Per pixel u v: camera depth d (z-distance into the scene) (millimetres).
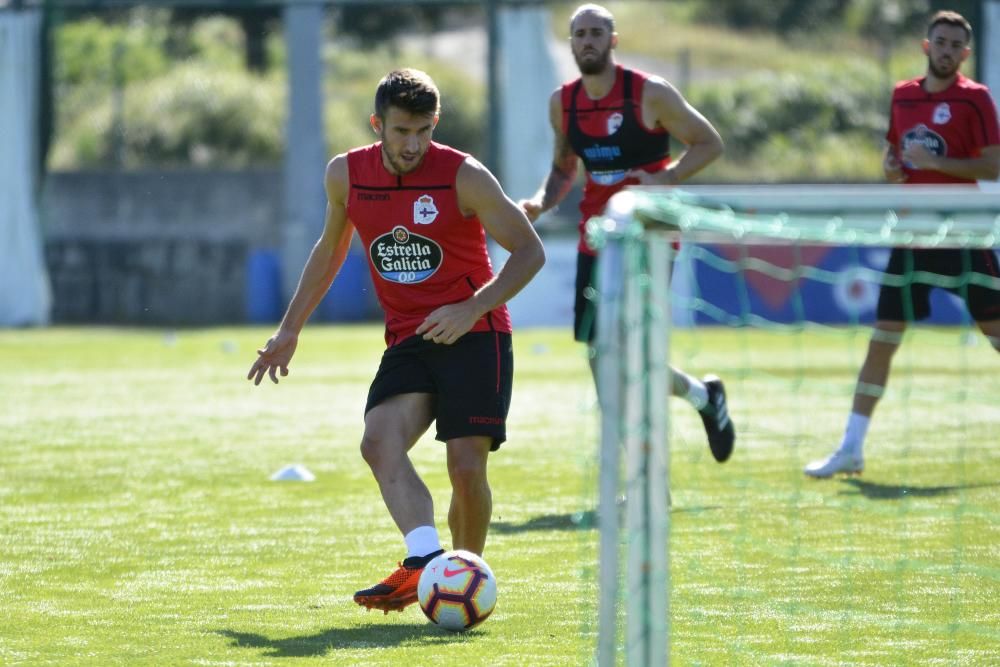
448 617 13656
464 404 14586
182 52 92938
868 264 56406
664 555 9312
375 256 15039
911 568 16703
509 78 66500
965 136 23984
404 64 94250
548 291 62094
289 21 66938
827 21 100562
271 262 68500
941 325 57219
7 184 66562
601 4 106000
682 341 50156
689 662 12766
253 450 27484
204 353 49688
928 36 23969
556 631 13953
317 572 16953
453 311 14242
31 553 18062
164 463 25812
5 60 66250
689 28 101875
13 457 26609
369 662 12797
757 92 85812
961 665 12688
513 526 19688
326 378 41438
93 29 90188
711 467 24594
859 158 80375
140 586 16203
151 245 69625
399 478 14352
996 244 11734
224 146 82438
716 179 76562
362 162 14859
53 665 12766
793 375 39531
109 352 50281
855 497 21547
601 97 21750
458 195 14570
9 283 66938
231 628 14227
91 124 82312
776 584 15906
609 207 9266
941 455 26000
